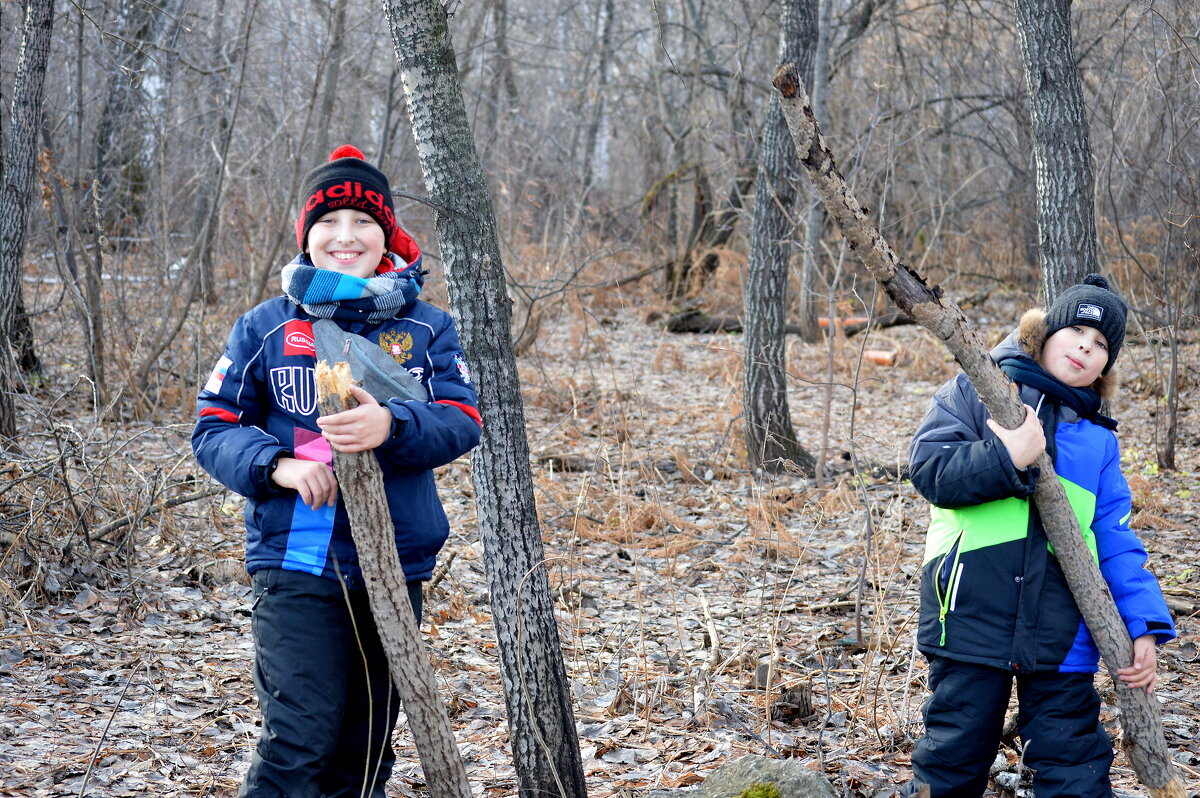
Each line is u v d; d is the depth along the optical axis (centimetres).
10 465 566
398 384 252
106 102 1059
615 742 385
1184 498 720
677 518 678
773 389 814
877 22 1542
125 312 930
